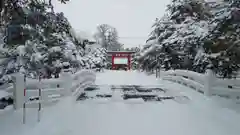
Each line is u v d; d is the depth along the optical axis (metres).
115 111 5.96
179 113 5.75
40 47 8.27
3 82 7.11
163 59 18.66
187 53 14.51
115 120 5.17
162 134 4.30
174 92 8.81
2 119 4.94
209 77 7.38
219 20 6.85
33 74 8.06
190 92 8.41
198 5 15.62
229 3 7.00
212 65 8.87
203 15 15.17
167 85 11.05
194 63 12.91
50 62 8.94
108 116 5.48
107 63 42.38
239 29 6.63
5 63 7.50
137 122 5.02
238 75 7.80
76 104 6.70
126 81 14.11
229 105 6.35
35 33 7.56
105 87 10.38
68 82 7.02
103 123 4.94
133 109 6.18
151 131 4.46
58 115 5.38
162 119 5.24
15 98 5.64
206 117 5.37
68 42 12.18
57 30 10.07
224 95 7.21
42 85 6.50
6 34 6.85
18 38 6.93
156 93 8.66
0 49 7.46
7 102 6.24
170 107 6.38
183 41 13.77
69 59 11.38
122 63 42.84
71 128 4.60
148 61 24.14
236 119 5.12
